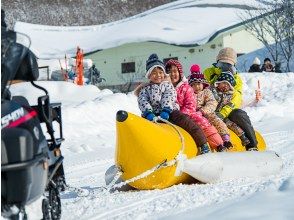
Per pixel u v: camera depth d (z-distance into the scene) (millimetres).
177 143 7203
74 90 20219
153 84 7754
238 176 7621
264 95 22359
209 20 43062
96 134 14938
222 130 8258
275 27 38969
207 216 5152
